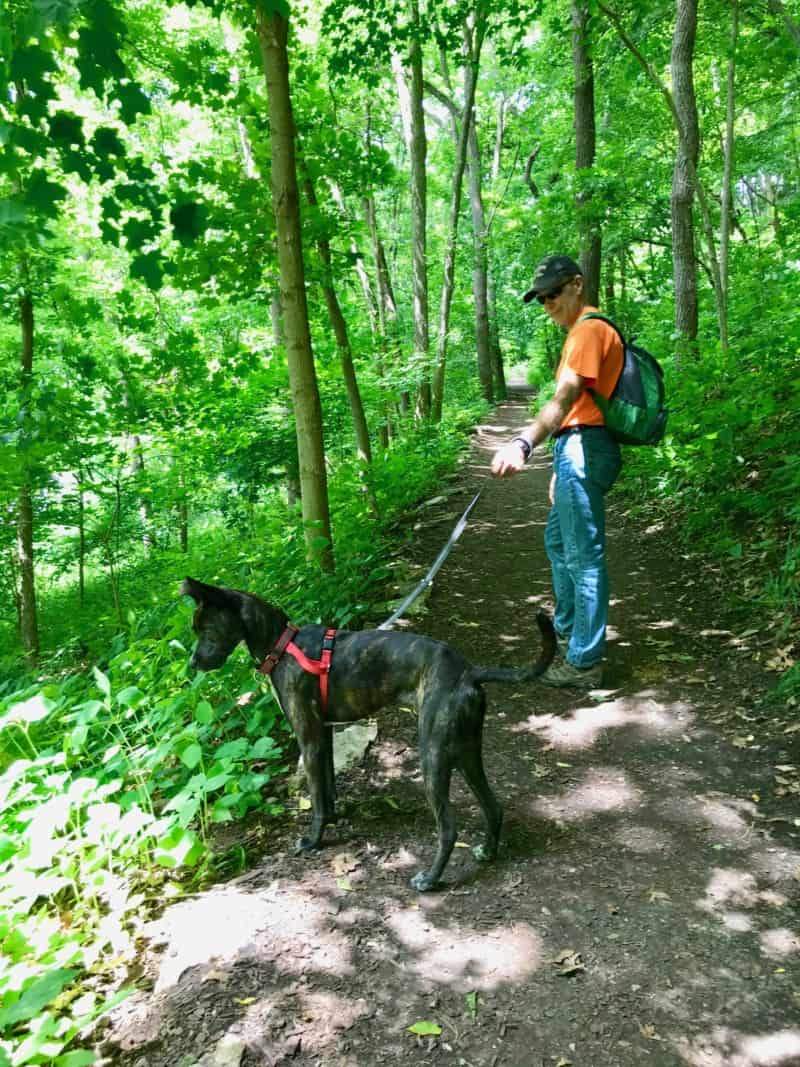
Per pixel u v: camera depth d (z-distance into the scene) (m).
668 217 12.88
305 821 3.16
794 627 4.34
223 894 2.72
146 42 5.77
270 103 4.98
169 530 14.59
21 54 2.60
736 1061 1.95
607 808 3.14
